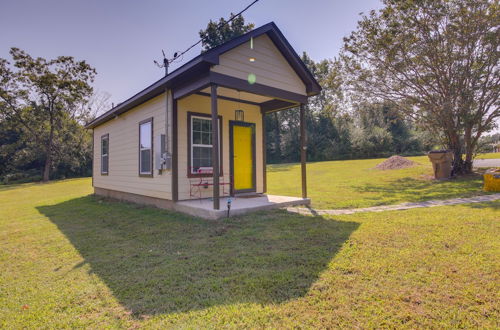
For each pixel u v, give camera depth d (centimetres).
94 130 1219
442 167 1066
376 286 246
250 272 287
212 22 2739
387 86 1158
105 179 1066
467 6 925
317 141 3106
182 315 214
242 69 567
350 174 1488
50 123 2403
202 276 284
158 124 711
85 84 2391
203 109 715
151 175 745
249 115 811
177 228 482
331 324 196
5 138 2569
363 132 2852
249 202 638
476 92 990
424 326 190
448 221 450
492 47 932
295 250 347
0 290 269
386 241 364
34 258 361
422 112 1143
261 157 840
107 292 256
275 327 194
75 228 531
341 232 414
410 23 1011
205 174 707
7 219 659
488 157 2022
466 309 207
